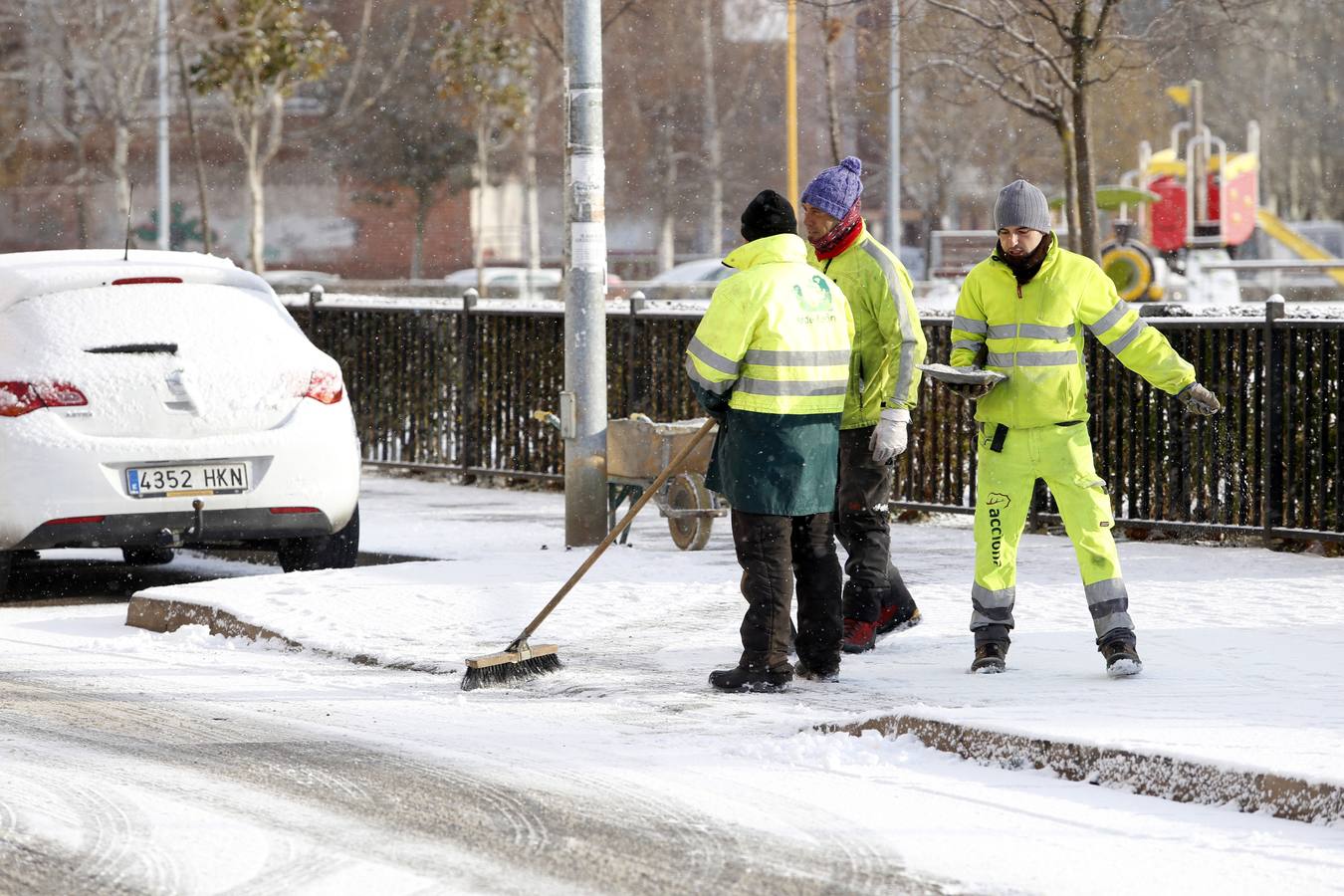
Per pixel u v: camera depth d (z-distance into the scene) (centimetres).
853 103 10456
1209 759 1058
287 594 1756
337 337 3112
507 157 11531
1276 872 923
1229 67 10156
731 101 11888
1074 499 1410
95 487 1809
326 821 1033
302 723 1305
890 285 1478
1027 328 1412
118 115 7994
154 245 10981
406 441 3028
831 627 1417
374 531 2317
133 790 1104
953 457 2427
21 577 2144
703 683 1430
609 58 11894
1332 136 10619
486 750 1216
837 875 927
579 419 2112
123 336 1858
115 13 7975
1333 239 9719
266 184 11725
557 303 3009
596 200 2109
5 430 1794
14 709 1356
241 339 1916
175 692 1427
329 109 10900
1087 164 3122
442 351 2958
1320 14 10019
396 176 11044
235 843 988
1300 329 2114
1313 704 1252
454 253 12225
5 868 945
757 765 1170
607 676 1455
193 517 1855
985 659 1418
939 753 1184
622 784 1120
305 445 1909
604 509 2122
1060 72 3195
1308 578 1906
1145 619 1644
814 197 1488
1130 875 922
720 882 916
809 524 1423
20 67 9056
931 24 3556
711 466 1440
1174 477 2231
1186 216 6128
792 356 1382
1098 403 2286
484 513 2525
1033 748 1139
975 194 10875
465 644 1581
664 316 2666
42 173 10512
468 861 953
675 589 1798
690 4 11769
